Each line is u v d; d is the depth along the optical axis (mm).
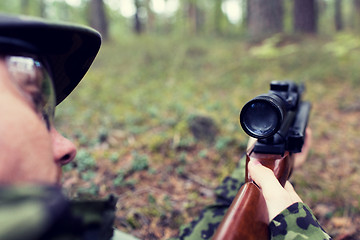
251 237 667
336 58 8078
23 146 433
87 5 22516
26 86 477
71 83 682
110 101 5875
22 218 322
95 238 478
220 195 1201
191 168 3270
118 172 3041
